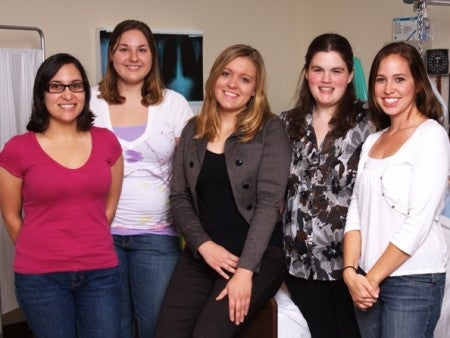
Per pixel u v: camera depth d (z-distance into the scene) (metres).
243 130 2.03
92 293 1.93
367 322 1.89
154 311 2.27
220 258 1.99
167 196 2.26
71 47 3.44
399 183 1.74
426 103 1.83
